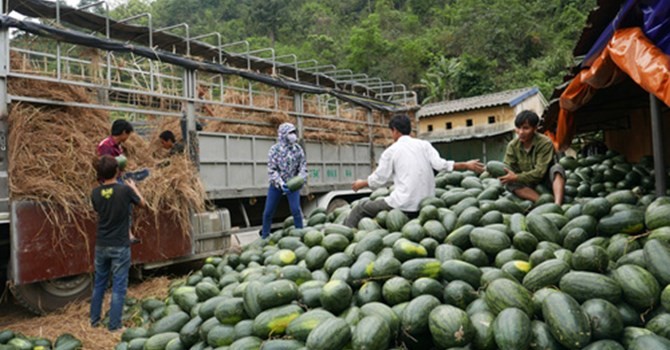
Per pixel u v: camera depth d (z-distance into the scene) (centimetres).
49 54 698
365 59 5088
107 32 769
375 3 7381
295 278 444
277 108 1051
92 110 752
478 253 423
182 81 852
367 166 1333
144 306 602
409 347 350
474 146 2977
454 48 5172
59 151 669
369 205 628
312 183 1127
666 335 297
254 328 372
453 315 324
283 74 1248
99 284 611
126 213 609
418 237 470
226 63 1150
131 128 705
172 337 434
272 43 5997
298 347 348
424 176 598
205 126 965
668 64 468
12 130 623
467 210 495
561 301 305
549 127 1131
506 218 498
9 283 620
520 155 641
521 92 3022
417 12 6912
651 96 600
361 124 1319
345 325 333
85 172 682
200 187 838
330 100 1318
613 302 323
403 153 601
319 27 6706
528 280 358
